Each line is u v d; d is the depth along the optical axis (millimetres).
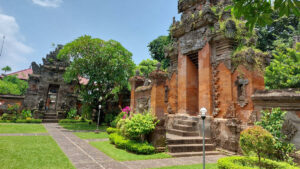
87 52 21109
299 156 7129
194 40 12750
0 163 6285
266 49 23844
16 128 16656
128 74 22609
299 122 7414
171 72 15016
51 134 14266
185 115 12672
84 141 11938
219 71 11031
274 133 7668
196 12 12578
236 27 10711
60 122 25031
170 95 14805
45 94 27703
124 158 7832
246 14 3898
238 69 10047
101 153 8742
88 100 21516
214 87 11102
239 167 5078
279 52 17047
